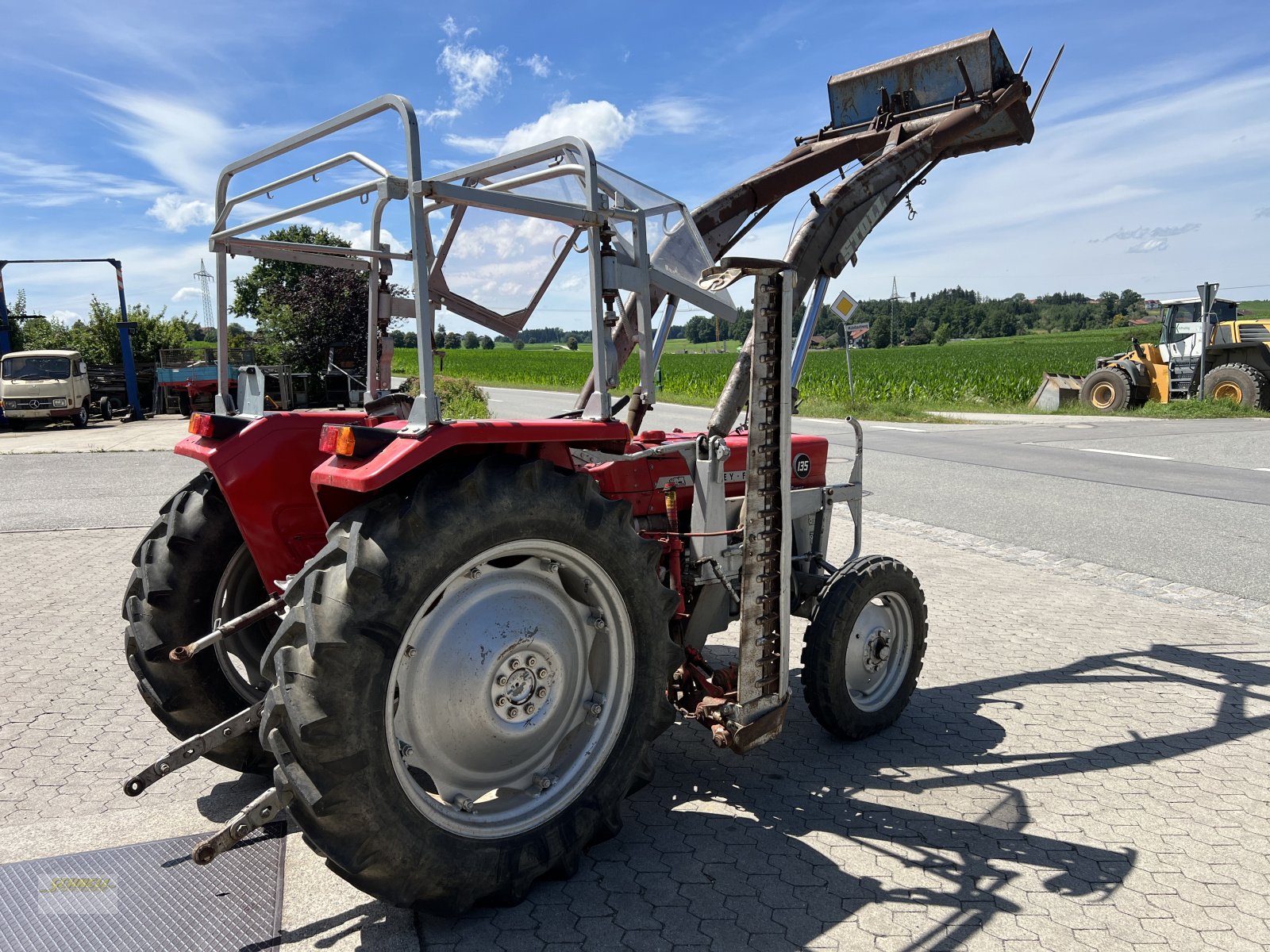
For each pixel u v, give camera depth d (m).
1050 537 7.62
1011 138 4.27
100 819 2.93
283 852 2.72
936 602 5.66
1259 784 3.19
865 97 4.45
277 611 2.94
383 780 2.16
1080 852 2.72
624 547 2.61
